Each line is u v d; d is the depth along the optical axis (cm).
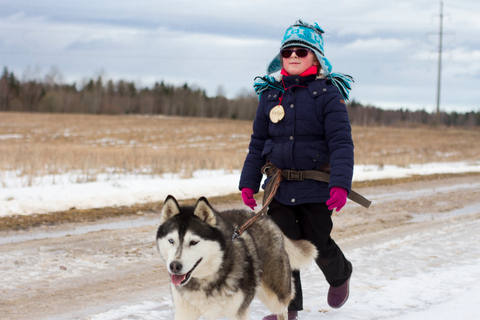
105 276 531
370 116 11625
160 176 1396
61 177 1232
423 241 721
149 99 11844
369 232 790
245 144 3512
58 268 551
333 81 361
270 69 403
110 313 416
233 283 316
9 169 1327
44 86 11619
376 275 538
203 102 12119
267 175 386
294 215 376
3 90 10288
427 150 3181
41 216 835
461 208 1049
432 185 1468
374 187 1390
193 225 308
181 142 3569
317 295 471
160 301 455
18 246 640
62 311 422
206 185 1239
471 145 3756
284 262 356
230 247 319
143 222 834
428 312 374
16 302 440
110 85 12481
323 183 366
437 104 7000
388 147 3394
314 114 357
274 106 371
